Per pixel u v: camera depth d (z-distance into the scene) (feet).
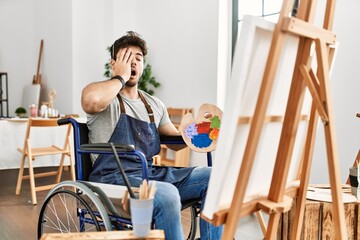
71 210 9.49
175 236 4.57
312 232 5.38
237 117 3.16
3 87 21.29
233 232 3.31
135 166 5.62
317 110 3.73
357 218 5.43
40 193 11.56
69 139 11.58
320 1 8.95
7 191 11.78
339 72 8.63
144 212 3.72
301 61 3.54
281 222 5.70
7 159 12.25
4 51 21.34
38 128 12.48
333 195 3.88
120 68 5.72
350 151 8.41
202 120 5.98
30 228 8.38
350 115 8.39
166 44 15.55
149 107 6.23
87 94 5.31
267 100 3.19
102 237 3.81
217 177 3.25
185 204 5.58
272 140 3.67
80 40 17.98
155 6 16.15
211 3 13.20
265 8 12.15
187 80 14.44
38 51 21.30
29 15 21.80
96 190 5.01
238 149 3.36
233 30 13.07
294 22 3.20
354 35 8.29
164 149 14.32
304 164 4.21
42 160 12.76
